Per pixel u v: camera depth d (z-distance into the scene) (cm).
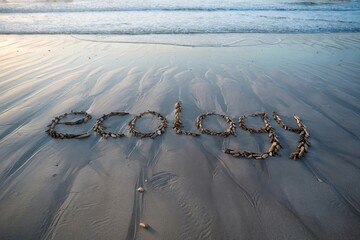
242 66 687
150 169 342
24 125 428
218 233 258
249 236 255
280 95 537
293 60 731
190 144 391
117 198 296
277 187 314
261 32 1027
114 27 1072
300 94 541
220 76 624
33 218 273
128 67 669
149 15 1273
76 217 274
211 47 840
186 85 575
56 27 1080
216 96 532
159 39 919
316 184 318
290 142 396
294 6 1462
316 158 362
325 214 278
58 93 532
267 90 557
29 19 1213
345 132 417
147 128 430
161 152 374
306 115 466
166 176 330
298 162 354
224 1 1560
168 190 308
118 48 822
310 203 292
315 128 428
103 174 332
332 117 459
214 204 290
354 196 300
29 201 292
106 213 278
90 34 986
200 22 1152
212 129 430
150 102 506
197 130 427
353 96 529
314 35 994
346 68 671
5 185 313
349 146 385
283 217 275
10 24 1125
